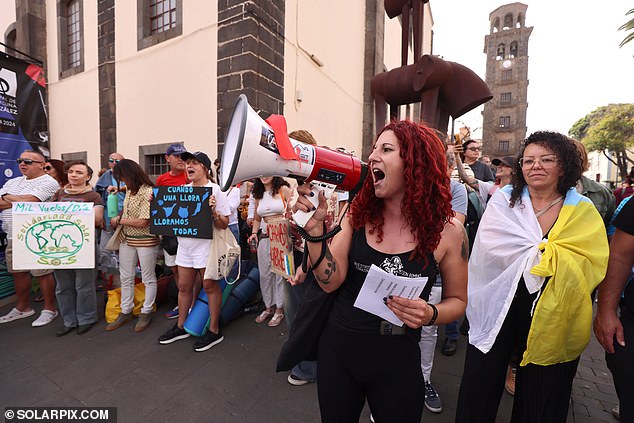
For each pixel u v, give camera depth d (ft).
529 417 4.76
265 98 16.15
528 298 4.69
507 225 4.92
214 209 8.57
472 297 5.16
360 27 28.76
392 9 13.57
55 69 23.90
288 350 4.19
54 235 9.29
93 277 10.06
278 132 3.17
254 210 10.62
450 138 9.94
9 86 13.78
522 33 134.82
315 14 20.80
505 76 137.49
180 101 17.60
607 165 128.47
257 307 11.60
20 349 8.87
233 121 3.27
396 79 11.80
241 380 7.52
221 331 9.91
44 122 15.08
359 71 28.99
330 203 4.58
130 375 7.70
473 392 4.95
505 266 4.84
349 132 27.61
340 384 3.80
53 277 10.69
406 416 3.64
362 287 3.38
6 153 13.69
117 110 20.38
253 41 15.26
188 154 8.66
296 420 6.33
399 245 3.58
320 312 4.06
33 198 10.19
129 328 10.10
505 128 136.46
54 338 9.47
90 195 10.12
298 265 7.36
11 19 25.23
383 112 12.59
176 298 11.59
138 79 19.19
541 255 4.51
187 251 8.93
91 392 7.13
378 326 3.58
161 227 8.91
